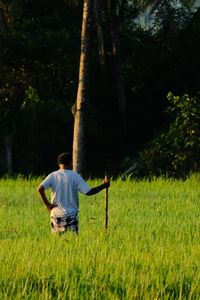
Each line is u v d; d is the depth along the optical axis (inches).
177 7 3939.5
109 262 941.8
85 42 2972.4
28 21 3932.1
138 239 1195.3
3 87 3794.3
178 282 869.8
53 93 3885.3
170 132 3166.8
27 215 1635.1
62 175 1243.8
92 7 3599.9
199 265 941.2
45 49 3823.8
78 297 825.5
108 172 3941.9
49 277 877.2
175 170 3179.1
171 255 1000.2
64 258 972.6
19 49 3777.1
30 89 3732.8
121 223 1476.4
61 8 3956.7
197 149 3125.0
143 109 4089.6
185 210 1712.6
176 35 3941.9
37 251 1026.1
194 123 3125.0
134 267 931.3
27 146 3806.6
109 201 1945.1
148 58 3983.8
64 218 1234.6
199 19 3897.6
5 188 2395.4
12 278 875.4
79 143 2970.0
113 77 4045.3
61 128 3818.9
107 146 4057.6
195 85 3956.7
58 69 3875.5
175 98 3184.1
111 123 4055.1
